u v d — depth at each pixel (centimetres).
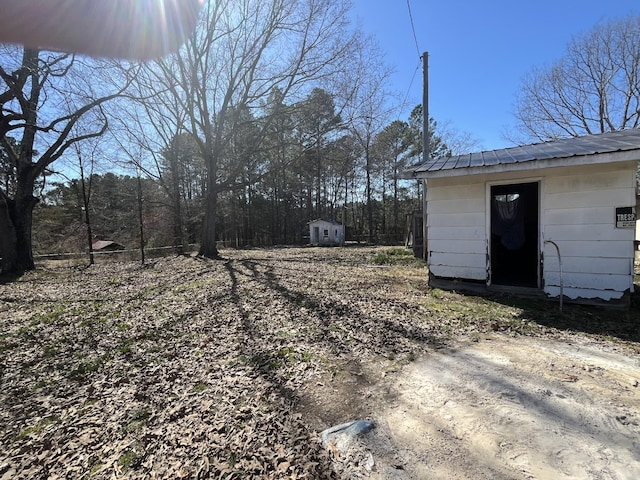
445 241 648
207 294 686
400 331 421
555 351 343
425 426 224
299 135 2044
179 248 1825
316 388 285
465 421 227
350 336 409
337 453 202
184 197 2470
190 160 2419
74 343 429
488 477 177
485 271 604
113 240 2266
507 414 231
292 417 243
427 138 1011
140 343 419
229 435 224
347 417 241
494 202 817
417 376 298
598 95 2161
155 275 1003
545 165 471
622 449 192
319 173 3200
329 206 3944
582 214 505
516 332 408
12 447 224
